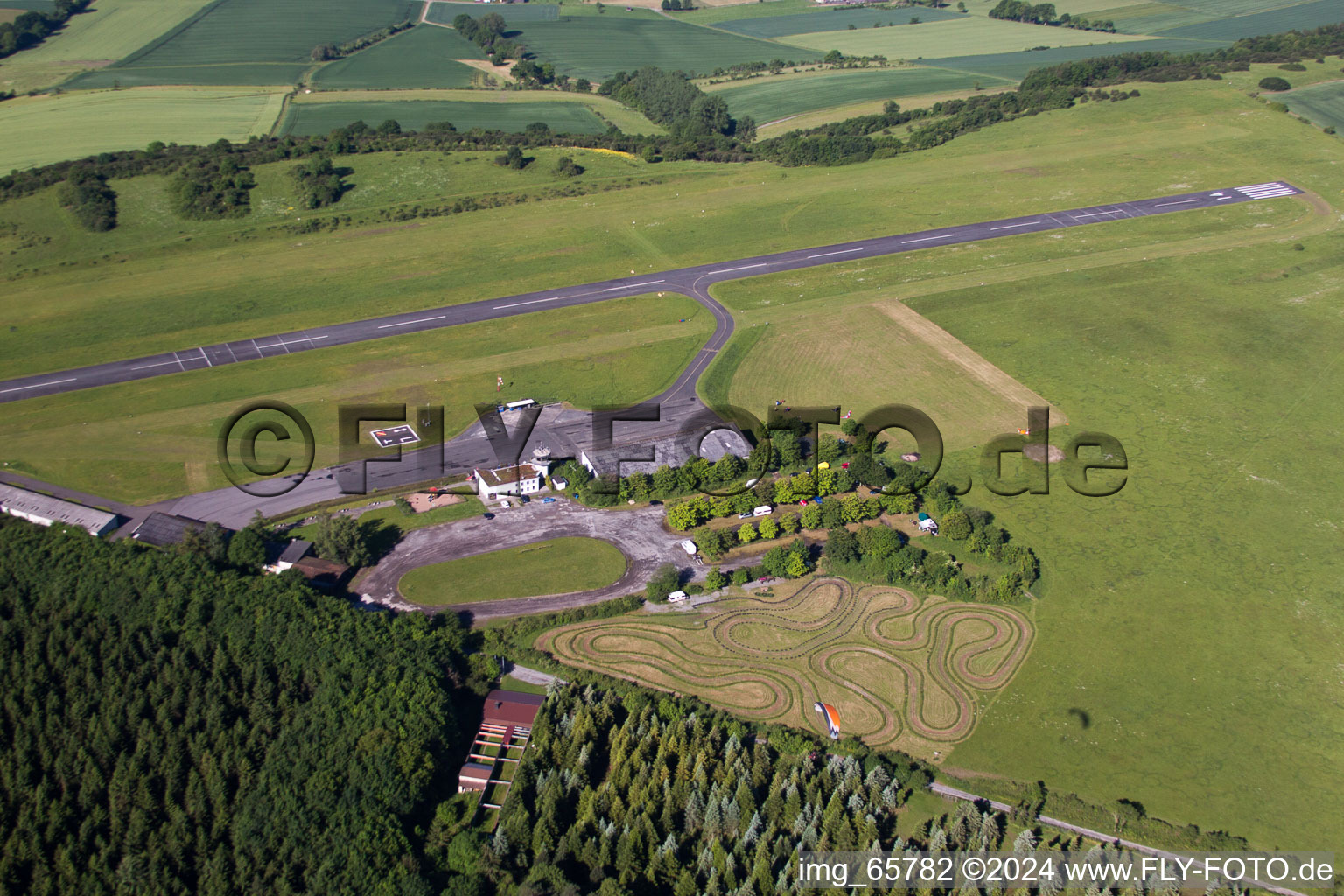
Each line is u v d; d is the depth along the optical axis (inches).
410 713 4788.4
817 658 5487.2
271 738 4766.2
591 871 4188.0
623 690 5177.2
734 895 4010.8
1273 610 5772.6
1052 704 5172.2
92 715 4788.4
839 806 4397.1
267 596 5447.8
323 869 4133.9
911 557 6013.8
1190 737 4972.9
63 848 4276.6
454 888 4077.3
